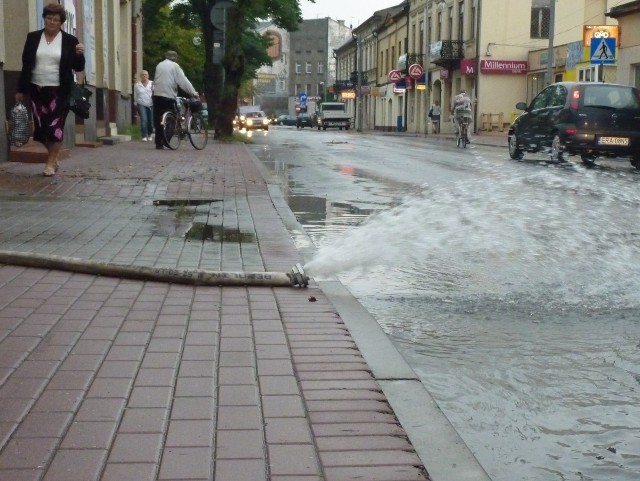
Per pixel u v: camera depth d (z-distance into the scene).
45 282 5.31
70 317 4.50
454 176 15.01
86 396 3.30
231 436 2.93
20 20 15.19
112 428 2.98
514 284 5.73
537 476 2.82
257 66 64.31
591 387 3.70
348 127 72.56
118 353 3.88
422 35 61.59
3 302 4.79
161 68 20.02
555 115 18.88
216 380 3.53
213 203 9.53
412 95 64.38
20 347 3.94
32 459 2.71
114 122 28.66
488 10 46.19
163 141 20.08
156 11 51.00
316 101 110.31
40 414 3.10
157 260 6.08
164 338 4.15
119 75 30.81
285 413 3.16
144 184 11.35
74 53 11.45
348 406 3.25
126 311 4.66
